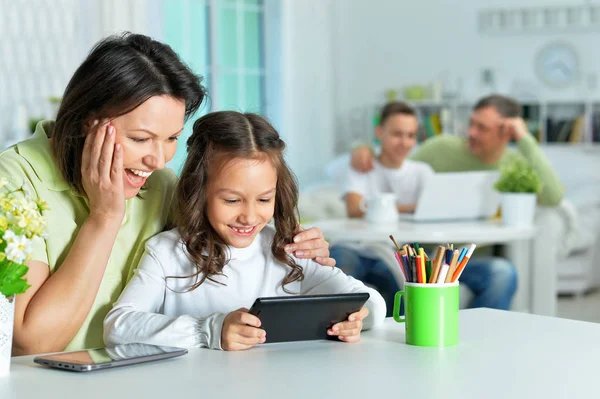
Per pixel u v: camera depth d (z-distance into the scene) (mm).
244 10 7617
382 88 8148
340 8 8258
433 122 7738
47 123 1763
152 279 1715
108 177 1566
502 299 3936
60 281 1553
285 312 1525
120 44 1566
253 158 1704
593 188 6781
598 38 7250
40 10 6098
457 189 4090
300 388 1241
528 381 1284
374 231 3686
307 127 7914
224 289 1796
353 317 1592
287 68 7773
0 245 1278
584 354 1470
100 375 1316
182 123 1612
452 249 1573
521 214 3932
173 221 1842
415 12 7969
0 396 1193
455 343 1560
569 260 6254
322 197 6266
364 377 1306
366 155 4738
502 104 4770
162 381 1282
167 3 6926
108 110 1539
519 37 7531
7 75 5938
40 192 1634
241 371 1348
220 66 7395
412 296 1555
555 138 7371
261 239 1870
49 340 1539
